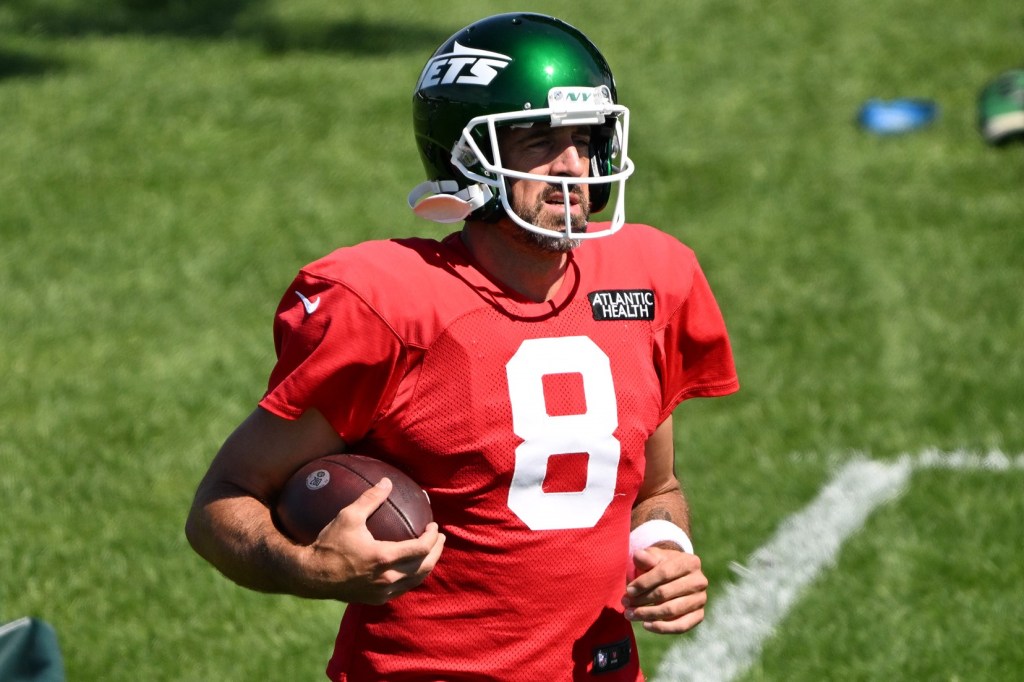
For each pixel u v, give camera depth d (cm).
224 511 910
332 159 3581
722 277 2898
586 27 4869
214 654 1634
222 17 4853
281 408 898
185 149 3603
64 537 1900
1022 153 3562
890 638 1631
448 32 4788
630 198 3344
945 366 2445
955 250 3006
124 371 2472
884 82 4216
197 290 2850
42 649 1220
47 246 3031
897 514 1934
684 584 927
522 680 929
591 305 952
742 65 4422
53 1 4956
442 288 916
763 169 3516
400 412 912
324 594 856
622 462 939
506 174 902
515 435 907
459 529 920
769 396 2353
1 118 3781
